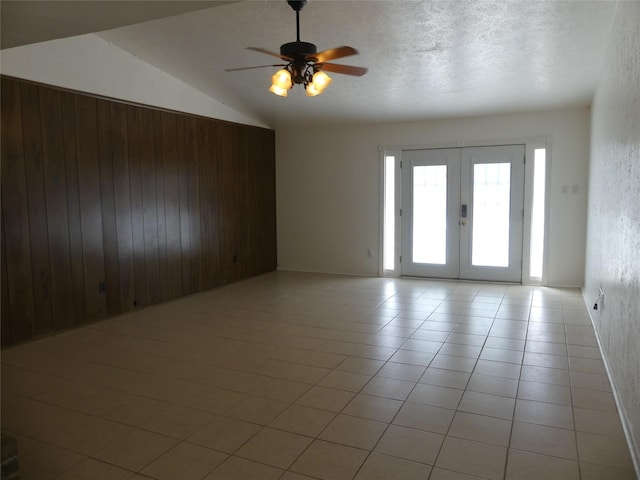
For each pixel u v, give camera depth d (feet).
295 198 24.91
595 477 6.97
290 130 24.66
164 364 11.84
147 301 17.52
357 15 12.78
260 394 10.05
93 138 15.23
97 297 15.62
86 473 7.32
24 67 13.20
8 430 8.66
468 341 13.25
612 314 10.48
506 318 15.49
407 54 14.97
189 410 9.37
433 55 14.99
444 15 12.59
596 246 14.49
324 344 13.20
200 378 10.95
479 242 21.54
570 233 19.83
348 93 18.86
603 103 13.79
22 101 13.17
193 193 19.48
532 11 12.15
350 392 10.07
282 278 23.16
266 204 24.52
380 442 8.07
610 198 11.48
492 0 11.75
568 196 19.71
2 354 12.57
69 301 14.74
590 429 8.37
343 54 10.77
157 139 17.62
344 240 24.03
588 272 17.04
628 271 8.57
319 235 24.57
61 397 10.02
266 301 18.40
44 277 13.98
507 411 9.09
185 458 7.70
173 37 14.90
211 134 20.34
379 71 16.40
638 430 7.22
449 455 7.63
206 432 8.52
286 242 25.31
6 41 8.31
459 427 8.52
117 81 15.94
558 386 10.18
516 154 20.44
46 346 13.21
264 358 12.18
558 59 14.83
